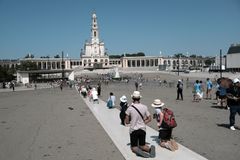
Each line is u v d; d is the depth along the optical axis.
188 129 14.09
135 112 9.62
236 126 14.62
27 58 197.62
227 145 10.94
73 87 72.56
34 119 19.30
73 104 28.89
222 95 21.80
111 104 24.31
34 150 11.14
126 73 151.88
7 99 39.19
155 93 41.75
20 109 25.89
